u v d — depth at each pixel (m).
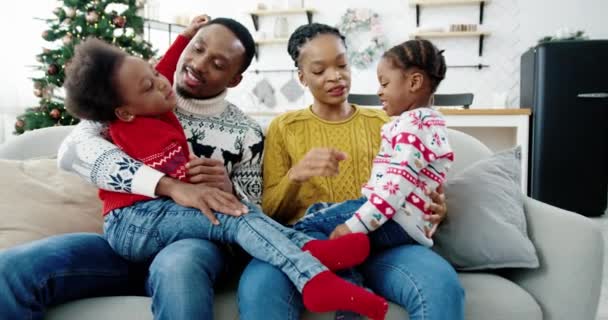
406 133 1.09
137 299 1.04
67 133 1.64
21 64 3.83
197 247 0.98
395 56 1.18
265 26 5.10
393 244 1.11
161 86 1.12
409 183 1.06
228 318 1.01
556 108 3.44
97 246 1.09
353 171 1.36
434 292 0.92
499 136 3.35
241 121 1.38
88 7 2.79
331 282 0.89
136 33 2.99
